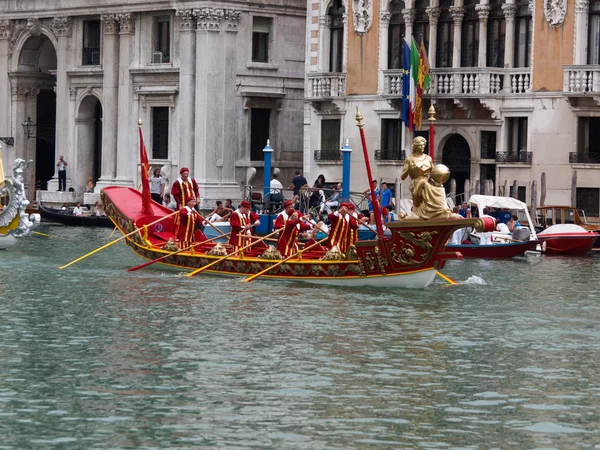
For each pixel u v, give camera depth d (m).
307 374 32.66
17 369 32.84
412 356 35.06
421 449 26.70
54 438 27.06
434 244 45.72
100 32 91.81
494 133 73.88
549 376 32.97
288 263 49.03
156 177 84.81
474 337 37.97
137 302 43.66
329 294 45.78
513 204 64.00
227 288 47.28
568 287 49.38
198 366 33.41
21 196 61.31
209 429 27.83
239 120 86.19
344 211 49.03
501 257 61.62
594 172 69.44
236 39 85.75
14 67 96.94
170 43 87.69
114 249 62.84
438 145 76.00
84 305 42.94
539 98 71.12
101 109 95.19
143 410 29.20
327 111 81.19
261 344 36.31
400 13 77.38
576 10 69.62
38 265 54.59
